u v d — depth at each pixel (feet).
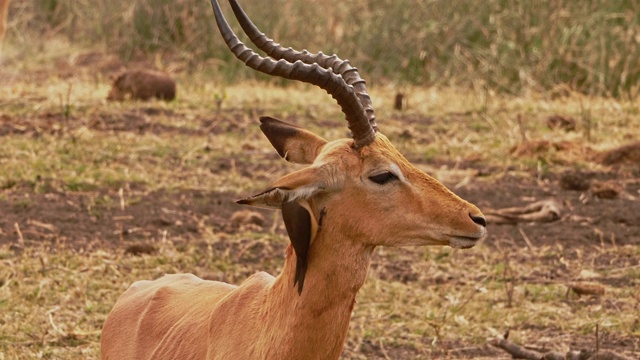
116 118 115.55
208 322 46.44
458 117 125.70
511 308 71.36
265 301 44.70
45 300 69.97
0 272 73.51
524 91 138.92
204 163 101.71
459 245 43.88
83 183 92.53
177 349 47.01
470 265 79.77
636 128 120.06
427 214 43.52
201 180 96.73
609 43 141.18
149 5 157.07
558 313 70.59
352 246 43.52
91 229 83.20
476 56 147.33
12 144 102.78
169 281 53.01
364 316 69.77
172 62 153.38
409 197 43.62
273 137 47.44
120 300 52.60
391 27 150.30
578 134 116.78
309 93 136.98
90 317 67.72
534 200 94.84
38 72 150.20
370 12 152.35
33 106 119.65
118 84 125.70
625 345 65.92
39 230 82.28
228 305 45.98
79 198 89.71
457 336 67.15
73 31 173.58
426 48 149.18
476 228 43.68
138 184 94.27
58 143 104.01
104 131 110.63
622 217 89.56
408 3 150.92
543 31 144.36
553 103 132.46
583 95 139.03
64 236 81.35
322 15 152.76
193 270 76.43
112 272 74.95
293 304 43.32
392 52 148.97
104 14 163.53
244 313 45.19
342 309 43.52
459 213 43.62
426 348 65.41
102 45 163.73
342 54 149.18
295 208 42.09
